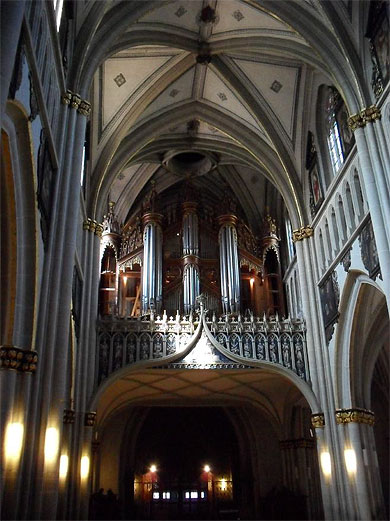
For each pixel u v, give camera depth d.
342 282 18.88
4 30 7.78
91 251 20.67
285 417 26.47
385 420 25.47
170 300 25.67
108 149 21.91
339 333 19.30
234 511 29.45
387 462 24.89
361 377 19.23
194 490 30.69
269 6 18.30
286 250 28.47
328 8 17.28
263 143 24.27
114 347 20.34
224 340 21.02
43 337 12.38
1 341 10.91
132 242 27.77
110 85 21.34
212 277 26.61
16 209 10.70
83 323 19.48
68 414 17.72
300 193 23.27
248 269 28.05
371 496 17.50
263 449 28.19
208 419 32.22
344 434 18.77
